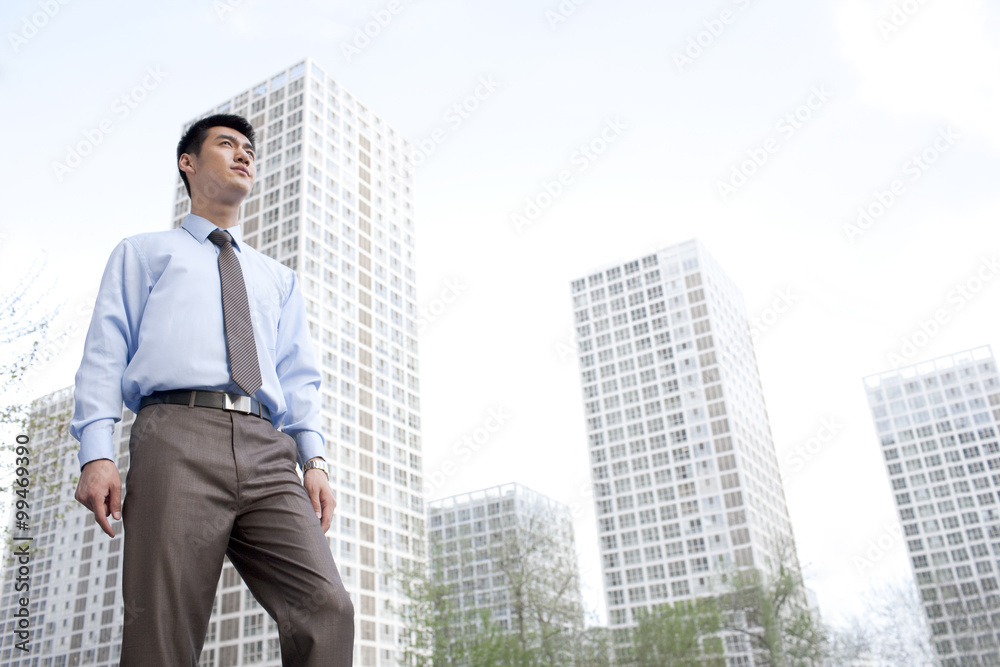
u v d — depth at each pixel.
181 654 2.18
